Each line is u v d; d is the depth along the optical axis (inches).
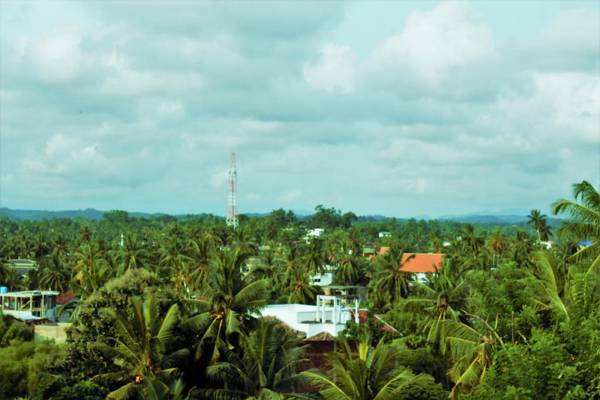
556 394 987.9
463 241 5413.4
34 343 1953.7
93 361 1788.9
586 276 1138.0
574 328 1078.4
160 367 1716.3
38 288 4498.0
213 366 1647.4
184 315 1910.7
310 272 4837.6
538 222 5979.3
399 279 3592.5
